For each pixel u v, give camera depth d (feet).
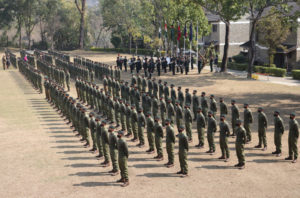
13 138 62.39
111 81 95.50
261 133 52.54
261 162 47.83
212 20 191.31
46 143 59.31
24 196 39.52
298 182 41.06
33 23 321.52
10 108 87.76
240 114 74.18
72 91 108.88
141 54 238.68
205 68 157.79
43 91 112.47
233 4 119.44
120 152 41.52
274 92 98.37
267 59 161.07
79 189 40.93
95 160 51.13
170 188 40.52
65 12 324.19
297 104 81.97
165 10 186.70
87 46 345.10
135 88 79.87
